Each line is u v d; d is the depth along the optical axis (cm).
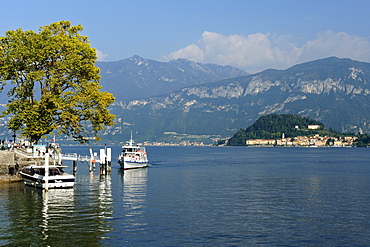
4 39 7831
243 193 6725
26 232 3838
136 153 12744
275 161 19375
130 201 5644
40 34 8012
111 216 4581
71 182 6731
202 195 6412
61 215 4581
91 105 8075
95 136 8312
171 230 4006
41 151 7975
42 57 7669
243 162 18200
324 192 6944
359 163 17525
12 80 8019
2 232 3831
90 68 8106
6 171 7400
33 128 7688
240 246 3531
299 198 6181
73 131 8175
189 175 10375
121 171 11369
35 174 6681
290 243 3641
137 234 3841
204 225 4238
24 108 7744
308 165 15838
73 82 8075
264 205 5497
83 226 4088
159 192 6706
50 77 7962
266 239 3750
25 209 4894
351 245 3606
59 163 8212
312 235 3903
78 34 8625
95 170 10925
